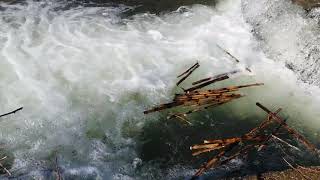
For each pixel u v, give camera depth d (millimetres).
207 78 8805
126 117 8094
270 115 8117
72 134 7766
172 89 8633
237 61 9320
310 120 8297
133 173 7219
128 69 8898
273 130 7965
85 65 8859
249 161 7359
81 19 9961
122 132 7867
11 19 9758
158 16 10273
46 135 7730
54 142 7637
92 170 7227
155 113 8180
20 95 8250
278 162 7371
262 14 10094
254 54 9578
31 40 9258
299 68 9164
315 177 6996
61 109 8109
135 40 9547
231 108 8398
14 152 7473
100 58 9023
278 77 9109
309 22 9461
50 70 8688
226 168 7211
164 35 9773
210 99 8359
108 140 7727
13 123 7859
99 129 7887
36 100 8203
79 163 7340
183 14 10391
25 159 7375
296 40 9383
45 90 8367
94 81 8602
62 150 7531
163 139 7805
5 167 7230
